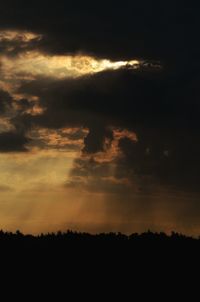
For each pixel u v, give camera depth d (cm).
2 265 14412
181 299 13262
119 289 13638
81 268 14412
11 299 13225
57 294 13412
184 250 15050
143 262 14625
